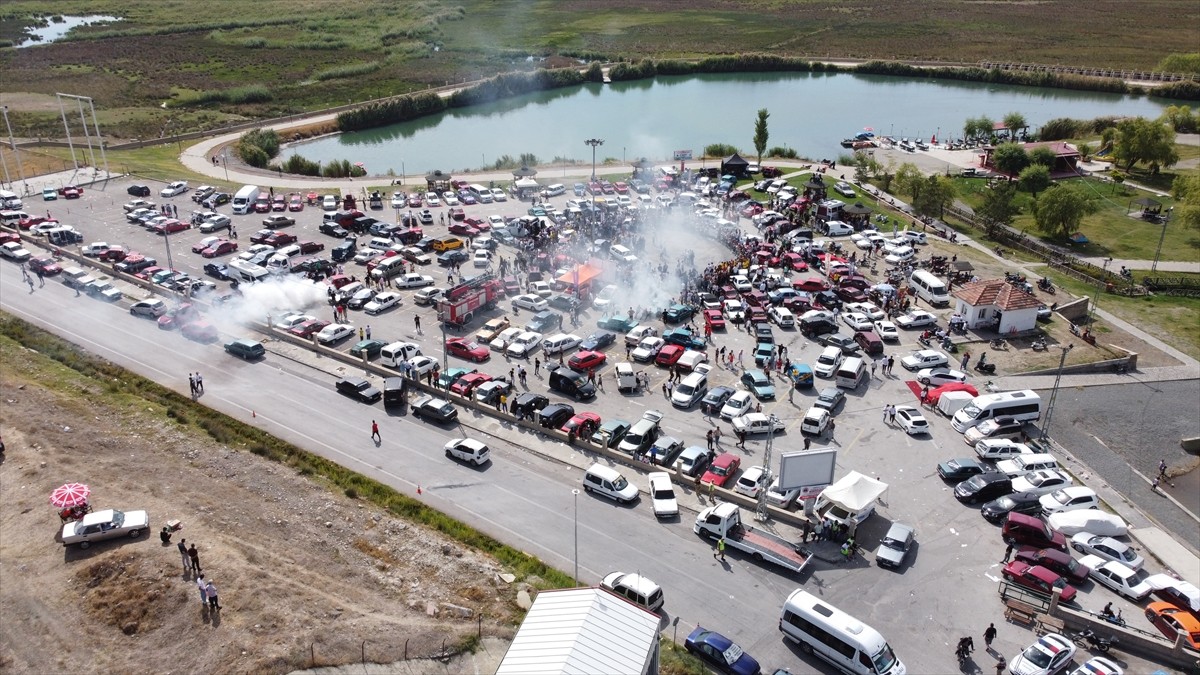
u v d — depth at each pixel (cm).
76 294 10000
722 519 5903
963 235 13350
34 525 5809
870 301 10356
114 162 15725
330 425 7419
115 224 12444
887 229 13388
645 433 7156
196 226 12431
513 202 14362
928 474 6994
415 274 10600
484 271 11144
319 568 5550
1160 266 12012
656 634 4162
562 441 7306
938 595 5566
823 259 11781
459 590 5412
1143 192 15600
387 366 8412
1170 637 5228
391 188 15038
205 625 4956
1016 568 5672
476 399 7756
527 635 4100
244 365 8438
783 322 9662
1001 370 8900
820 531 6106
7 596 5169
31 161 15425
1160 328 10094
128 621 4988
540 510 6341
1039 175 15725
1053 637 5006
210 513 6025
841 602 5472
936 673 4922
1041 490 6650
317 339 8844
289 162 16588
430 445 7162
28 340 8688
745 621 5275
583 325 9688
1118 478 7244
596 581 5575
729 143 19850
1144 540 6375
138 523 5691
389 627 5034
